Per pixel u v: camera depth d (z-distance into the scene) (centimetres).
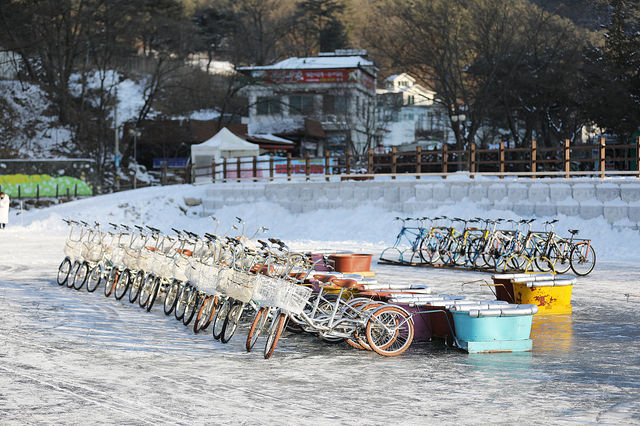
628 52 7056
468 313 1377
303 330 1473
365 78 10831
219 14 14288
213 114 11656
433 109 11900
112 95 11069
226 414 962
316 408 995
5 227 5175
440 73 7631
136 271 2006
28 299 2036
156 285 1842
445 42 7638
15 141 9469
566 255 2711
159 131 9575
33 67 11369
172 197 5731
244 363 1288
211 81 12344
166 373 1202
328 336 1371
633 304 1997
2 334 1533
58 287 2295
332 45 13900
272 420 936
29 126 9856
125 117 10669
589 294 2191
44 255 3378
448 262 2959
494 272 2764
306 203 5034
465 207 4334
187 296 1720
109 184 8706
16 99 10288
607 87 6912
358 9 14550
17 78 10938
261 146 9294
